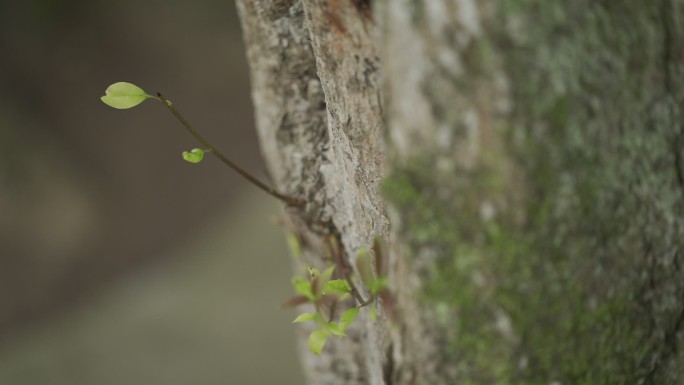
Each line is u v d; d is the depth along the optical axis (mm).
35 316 2066
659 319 671
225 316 1998
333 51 697
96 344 1984
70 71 2229
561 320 654
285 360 1889
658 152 653
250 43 780
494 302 650
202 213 2336
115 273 2184
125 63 2342
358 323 806
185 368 1896
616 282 657
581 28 635
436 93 637
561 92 635
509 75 632
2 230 2027
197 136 756
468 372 658
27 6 2146
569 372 660
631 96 645
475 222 645
